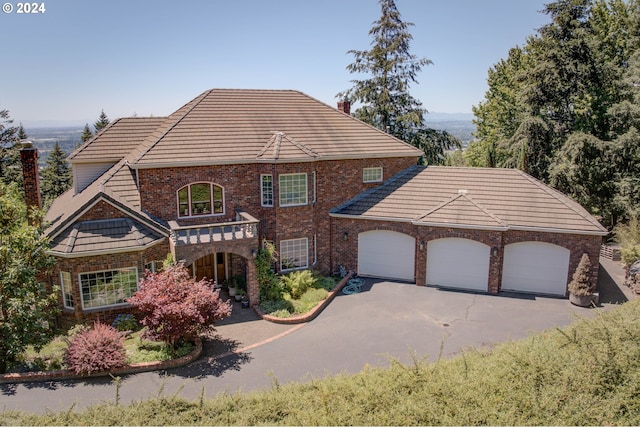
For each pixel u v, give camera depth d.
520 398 10.28
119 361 16.64
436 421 9.76
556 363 11.48
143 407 11.47
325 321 21.83
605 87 39.66
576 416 9.69
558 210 24.95
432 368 12.09
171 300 17.94
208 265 25.33
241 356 18.39
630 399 10.10
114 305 20.88
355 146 28.69
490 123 56.94
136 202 23.56
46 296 19.17
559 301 24.16
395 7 45.16
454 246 25.73
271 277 24.22
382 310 23.08
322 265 28.09
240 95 30.20
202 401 11.71
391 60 45.22
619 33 43.84
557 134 40.66
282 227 25.66
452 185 28.03
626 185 37.19
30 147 23.95
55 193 74.25
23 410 14.02
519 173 27.78
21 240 17.25
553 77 38.78
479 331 20.58
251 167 25.38
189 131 25.75
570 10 38.88
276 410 11.16
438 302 24.05
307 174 25.86
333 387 11.68
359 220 27.56
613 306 23.36
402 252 27.20
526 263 25.23
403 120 45.16
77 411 13.84
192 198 24.42
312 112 30.97
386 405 10.51
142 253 21.17
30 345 18.55
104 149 28.72
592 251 23.91
